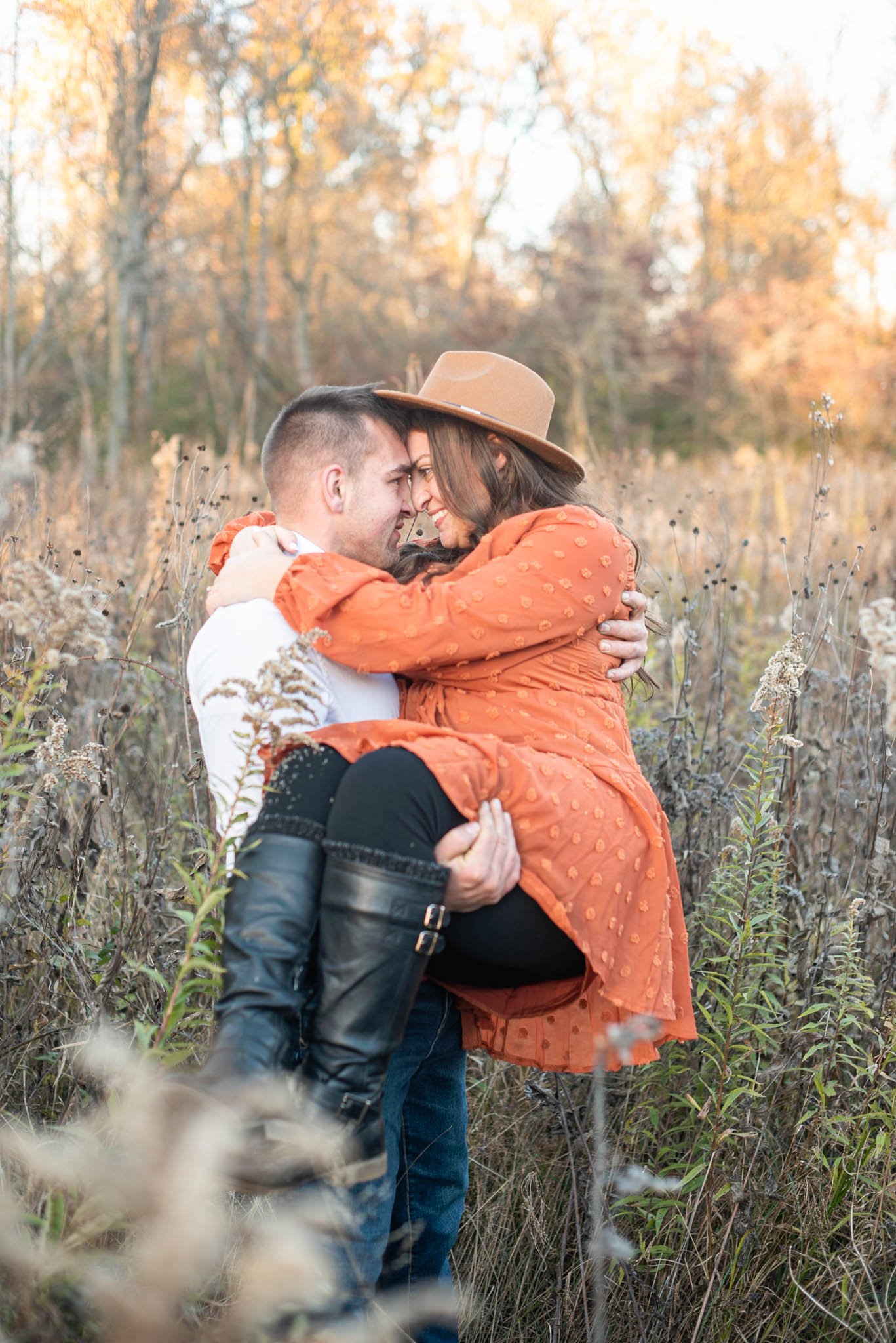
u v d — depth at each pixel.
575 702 1.89
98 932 2.38
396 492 2.06
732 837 2.37
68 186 7.66
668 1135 2.35
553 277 28.59
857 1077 2.17
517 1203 2.26
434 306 26.73
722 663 2.95
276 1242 1.34
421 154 23.08
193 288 17.11
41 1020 2.10
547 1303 2.06
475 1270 2.10
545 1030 1.93
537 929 1.72
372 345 24.70
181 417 18.73
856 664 2.90
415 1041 1.84
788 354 25.81
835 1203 2.12
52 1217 1.30
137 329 17.72
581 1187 2.23
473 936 1.71
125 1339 1.17
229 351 21.03
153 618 3.22
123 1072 1.42
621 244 29.02
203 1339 1.28
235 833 1.75
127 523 4.43
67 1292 1.27
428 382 2.20
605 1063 1.82
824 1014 2.18
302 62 15.38
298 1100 1.50
